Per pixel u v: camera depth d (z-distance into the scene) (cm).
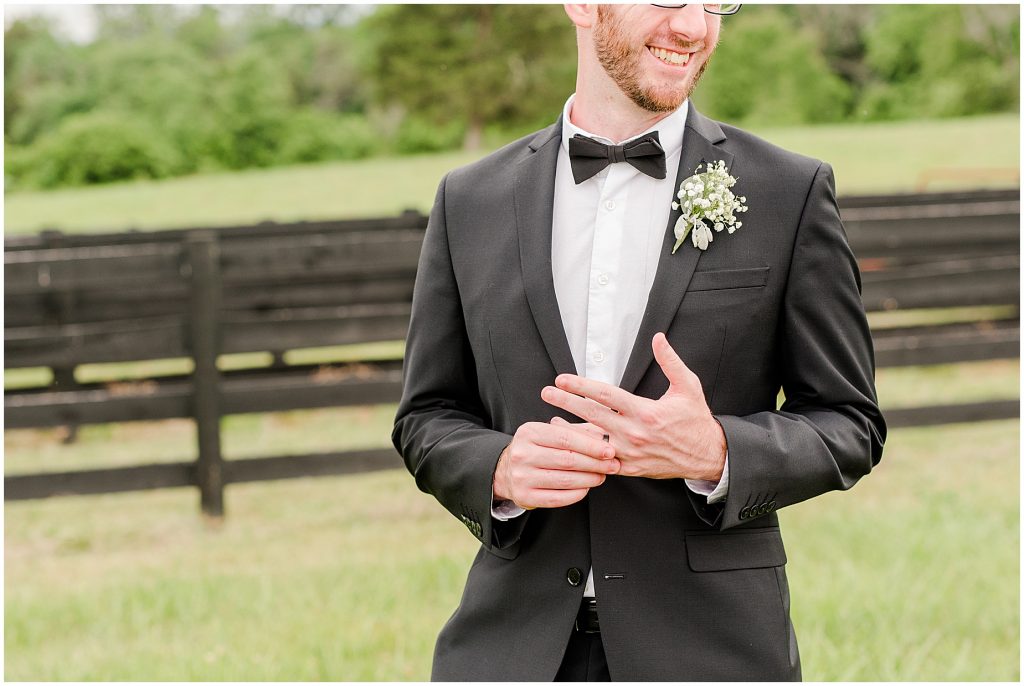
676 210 192
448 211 212
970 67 3350
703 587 184
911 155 2205
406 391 213
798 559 525
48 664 430
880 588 476
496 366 197
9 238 900
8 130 3647
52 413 613
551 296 193
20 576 560
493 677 192
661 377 185
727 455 173
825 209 190
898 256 873
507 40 3841
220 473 629
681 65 187
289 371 895
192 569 555
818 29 3619
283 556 573
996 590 477
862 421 187
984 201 949
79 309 848
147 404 623
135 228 1036
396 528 623
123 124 3528
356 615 478
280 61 3947
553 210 202
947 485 646
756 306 186
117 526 652
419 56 3816
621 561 186
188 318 628
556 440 174
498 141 4062
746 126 3484
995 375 921
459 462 190
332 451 637
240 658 427
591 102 200
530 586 192
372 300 903
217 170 3688
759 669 182
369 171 2606
